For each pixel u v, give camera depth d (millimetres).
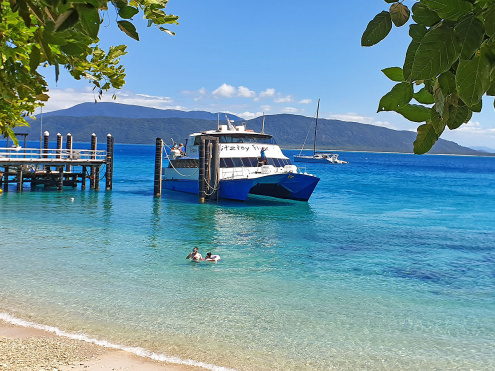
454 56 994
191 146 42969
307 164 149000
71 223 27312
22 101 2797
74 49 1614
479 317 13945
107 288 15609
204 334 12148
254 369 10359
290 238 25188
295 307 14383
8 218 28250
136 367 10164
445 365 10797
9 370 9484
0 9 1836
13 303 13844
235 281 16953
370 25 1146
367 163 190250
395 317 13773
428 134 1176
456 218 35719
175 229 26531
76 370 9828
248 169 38469
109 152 45375
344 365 10672
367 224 30922
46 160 41281
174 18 2475
